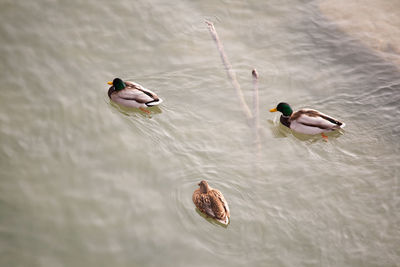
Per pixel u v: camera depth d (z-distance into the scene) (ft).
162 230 31.32
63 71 34.81
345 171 32.86
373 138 33.78
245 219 31.60
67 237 30.94
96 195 31.83
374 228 31.48
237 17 37.50
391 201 32.01
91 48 35.68
